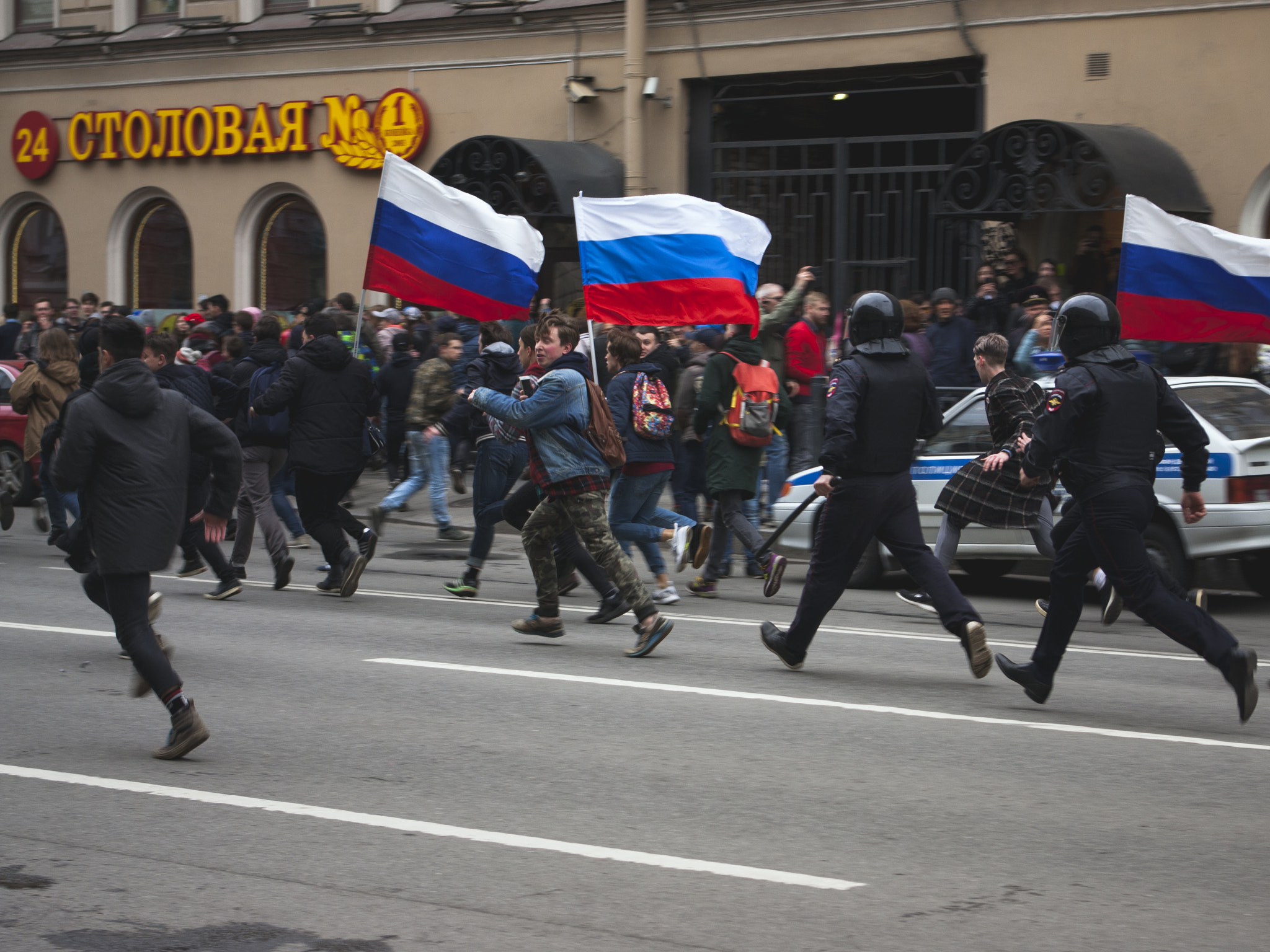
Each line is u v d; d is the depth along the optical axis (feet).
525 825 25.40
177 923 20.83
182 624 45.57
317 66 106.93
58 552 63.16
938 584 35.81
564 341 40.55
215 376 55.31
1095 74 79.77
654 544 49.80
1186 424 32.42
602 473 40.70
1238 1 75.25
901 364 36.29
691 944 20.12
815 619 37.81
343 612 48.19
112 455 28.91
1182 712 34.42
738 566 60.75
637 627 40.60
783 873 23.02
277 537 52.95
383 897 21.89
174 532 29.60
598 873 22.97
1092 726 32.94
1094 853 24.07
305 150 107.76
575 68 97.14
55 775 28.43
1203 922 21.02
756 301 54.29
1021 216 77.87
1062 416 31.55
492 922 20.88
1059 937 20.40
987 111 83.46
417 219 60.34
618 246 54.65
